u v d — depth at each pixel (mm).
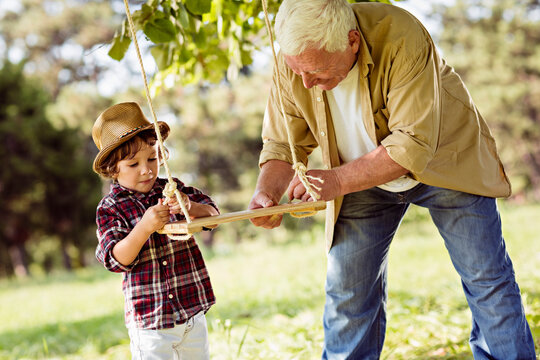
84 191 26250
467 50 27875
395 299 5789
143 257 2855
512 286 2988
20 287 15562
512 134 27453
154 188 2967
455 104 2930
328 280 3268
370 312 3232
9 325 9008
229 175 26609
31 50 31812
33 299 11906
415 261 8758
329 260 3252
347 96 2893
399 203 3146
